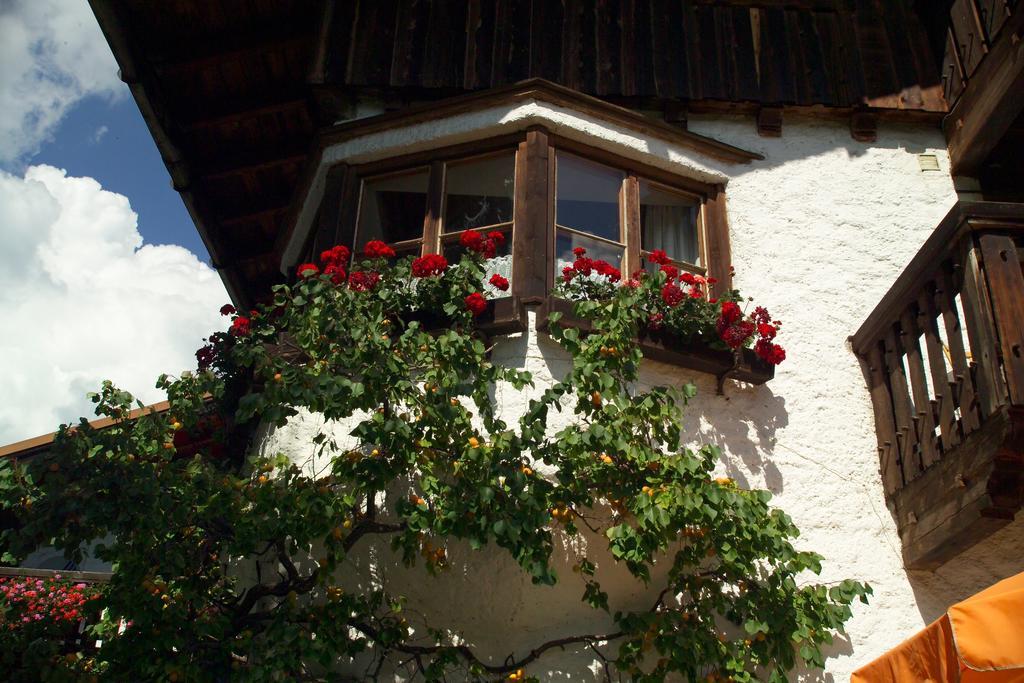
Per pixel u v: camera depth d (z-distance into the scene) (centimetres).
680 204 730
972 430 527
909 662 436
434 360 545
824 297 697
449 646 543
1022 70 680
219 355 660
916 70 791
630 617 530
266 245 941
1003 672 412
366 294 579
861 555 600
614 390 551
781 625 527
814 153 765
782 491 614
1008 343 504
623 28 788
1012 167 768
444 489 518
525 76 761
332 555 525
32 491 545
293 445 618
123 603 505
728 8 805
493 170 697
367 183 730
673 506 514
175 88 819
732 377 636
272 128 856
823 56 791
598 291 617
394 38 781
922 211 744
